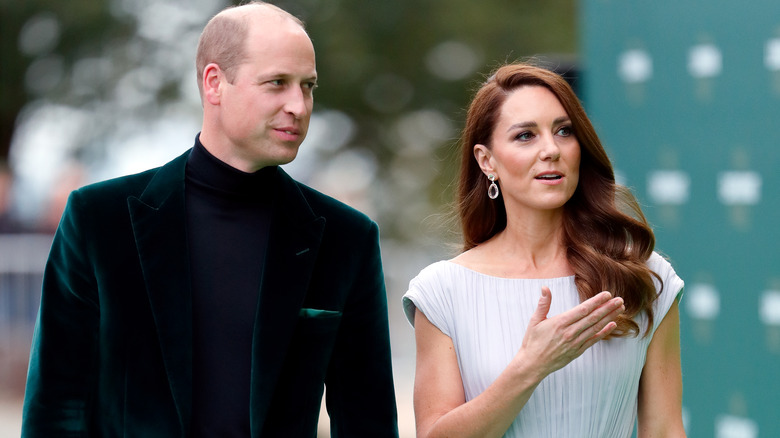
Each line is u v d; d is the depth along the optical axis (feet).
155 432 38.01
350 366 41.83
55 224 147.64
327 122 226.99
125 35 218.18
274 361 38.75
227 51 38.47
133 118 219.82
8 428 115.96
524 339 37.65
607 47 60.39
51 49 217.15
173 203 39.32
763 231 54.90
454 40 221.05
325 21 217.36
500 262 42.63
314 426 40.60
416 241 219.61
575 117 40.75
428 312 41.83
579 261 41.19
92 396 38.96
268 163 38.99
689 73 57.26
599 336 36.78
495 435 38.73
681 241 57.62
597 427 40.16
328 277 40.88
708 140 56.75
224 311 38.96
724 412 55.98
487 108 41.65
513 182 40.86
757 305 55.11
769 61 54.54
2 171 206.80
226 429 38.22
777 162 54.44
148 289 38.40
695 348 56.95
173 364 37.88
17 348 130.31
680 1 57.52
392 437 42.09
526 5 222.69
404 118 225.35
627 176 59.47
